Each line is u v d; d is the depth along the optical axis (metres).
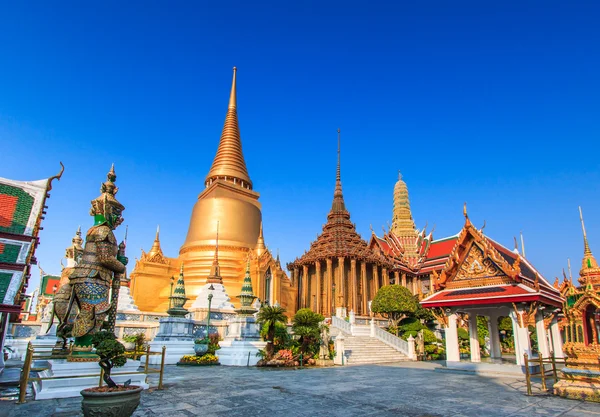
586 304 17.95
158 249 51.72
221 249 53.59
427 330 45.00
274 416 11.83
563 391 15.71
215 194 58.38
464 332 46.62
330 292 60.00
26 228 15.48
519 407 13.71
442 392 16.83
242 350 28.62
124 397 9.48
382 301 48.91
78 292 15.82
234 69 71.44
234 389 16.67
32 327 31.06
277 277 53.28
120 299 37.34
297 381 19.75
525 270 27.27
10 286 14.61
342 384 18.97
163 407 12.77
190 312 37.97
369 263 63.12
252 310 31.69
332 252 61.34
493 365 24.78
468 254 27.44
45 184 16.48
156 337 30.08
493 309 30.17
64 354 16.12
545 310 26.44
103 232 16.27
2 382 17.02
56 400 13.44
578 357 16.27
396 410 13.01
